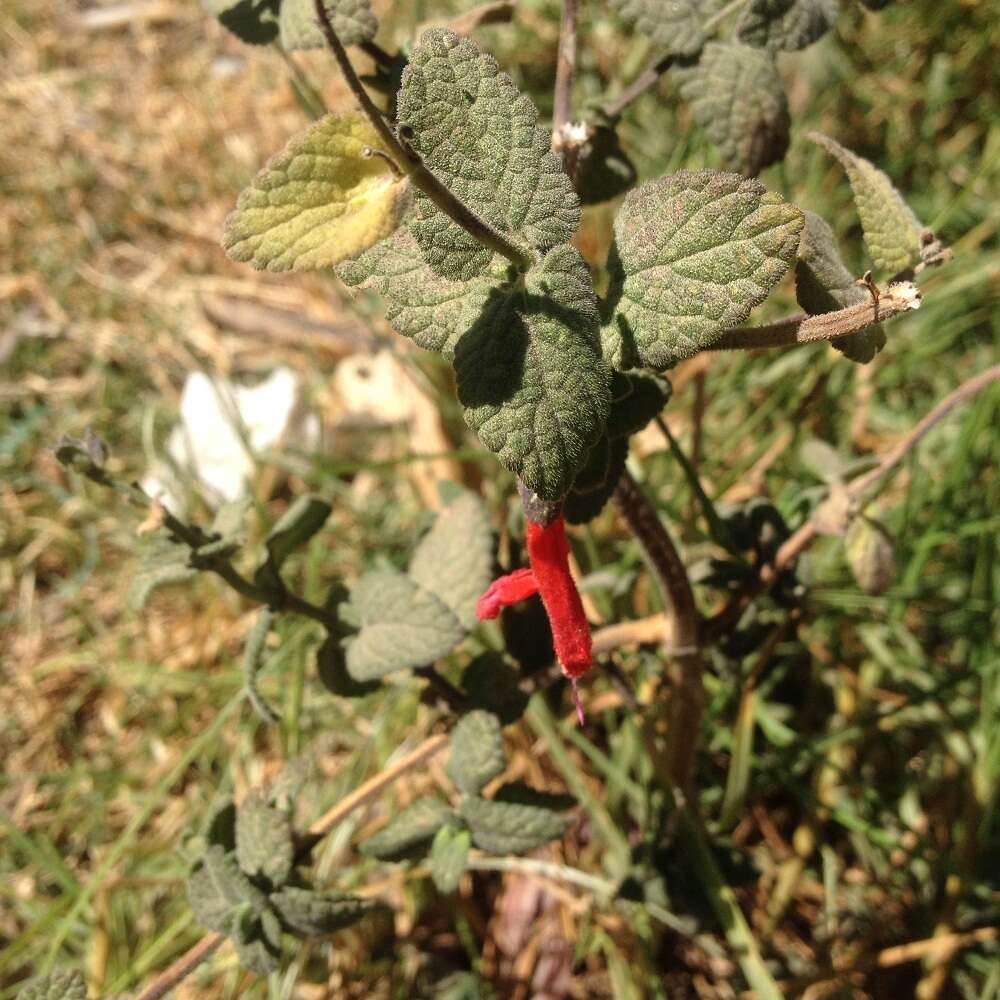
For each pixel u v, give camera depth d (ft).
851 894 1.06
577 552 1.10
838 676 1.13
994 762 0.99
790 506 1.10
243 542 0.73
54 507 1.37
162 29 1.82
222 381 1.42
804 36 0.72
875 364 1.29
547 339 0.49
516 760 1.11
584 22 1.57
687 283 0.51
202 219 1.61
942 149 1.50
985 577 1.11
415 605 0.76
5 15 1.81
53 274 1.55
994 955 0.99
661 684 1.00
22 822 1.16
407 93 0.49
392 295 0.56
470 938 1.03
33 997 0.69
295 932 0.76
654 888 0.92
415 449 1.34
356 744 1.18
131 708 1.23
